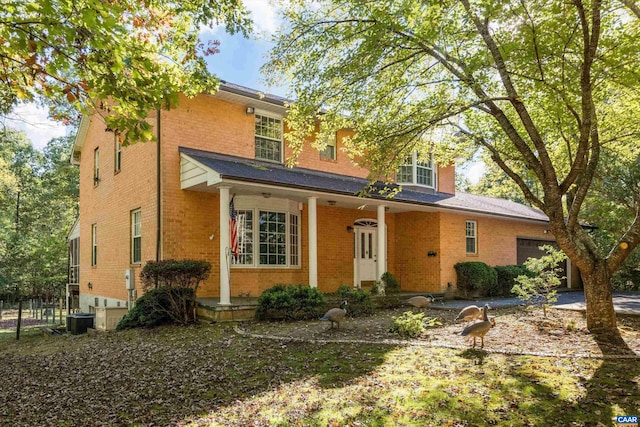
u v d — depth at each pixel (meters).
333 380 5.76
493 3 6.40
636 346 7.45
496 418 4.43
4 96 6.49
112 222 14.94
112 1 5.25
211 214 12.47
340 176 15.54
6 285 21.39
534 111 10.16
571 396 4.95
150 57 5.88
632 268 21.19
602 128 10.12
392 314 11.69
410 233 16.94
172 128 11.87
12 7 4.26
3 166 24.77
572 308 12.13
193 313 10.66
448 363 6.33
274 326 9.77
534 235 20.56
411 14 7.15
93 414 5.09
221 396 5.41
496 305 13.44
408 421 4.43
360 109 9.28
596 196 17.66
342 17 8.46
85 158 18.56
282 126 14.34
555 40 7.40
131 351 8.09
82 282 18.06
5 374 7.34
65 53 4.65
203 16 7.18
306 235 14.52
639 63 7.54
